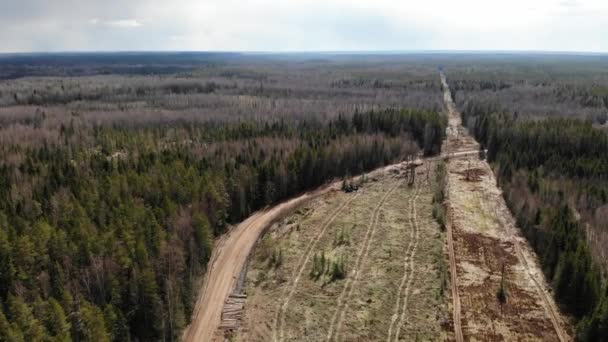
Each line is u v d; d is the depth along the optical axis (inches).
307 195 3270.2
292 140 3887.8
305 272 2158.0
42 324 1470.2
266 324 1784.0
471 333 1715.1
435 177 3646.7
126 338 1615.4
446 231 2598.4
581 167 3309.5
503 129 4323.3
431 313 1828.2
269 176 3102.9
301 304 1905.8
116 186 2455.7
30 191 2539.4
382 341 1678.2
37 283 1695.4
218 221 2581.2
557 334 1720.0
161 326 1674.5
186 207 2417.6
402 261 2235.5
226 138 4052.7
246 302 1927.9
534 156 3636.8
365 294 1958.7
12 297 1489.9
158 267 1862.7
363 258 2281.0
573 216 2469.2
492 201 3080.7
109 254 1809.8
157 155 3245.6
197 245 2199.8
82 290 1692.9
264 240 2517.2
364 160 3937.0
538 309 1866.4
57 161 3213.6
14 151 3607.3
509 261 2256.4
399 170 3841.0
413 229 2625.5
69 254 1795.0
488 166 3941.9
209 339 1708.9
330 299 1931.6
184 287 1878.7
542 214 2498.8
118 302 1689.2
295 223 2783.0
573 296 1841.8
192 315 1835.6
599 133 3882.9
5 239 1734.7
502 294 1950.1
